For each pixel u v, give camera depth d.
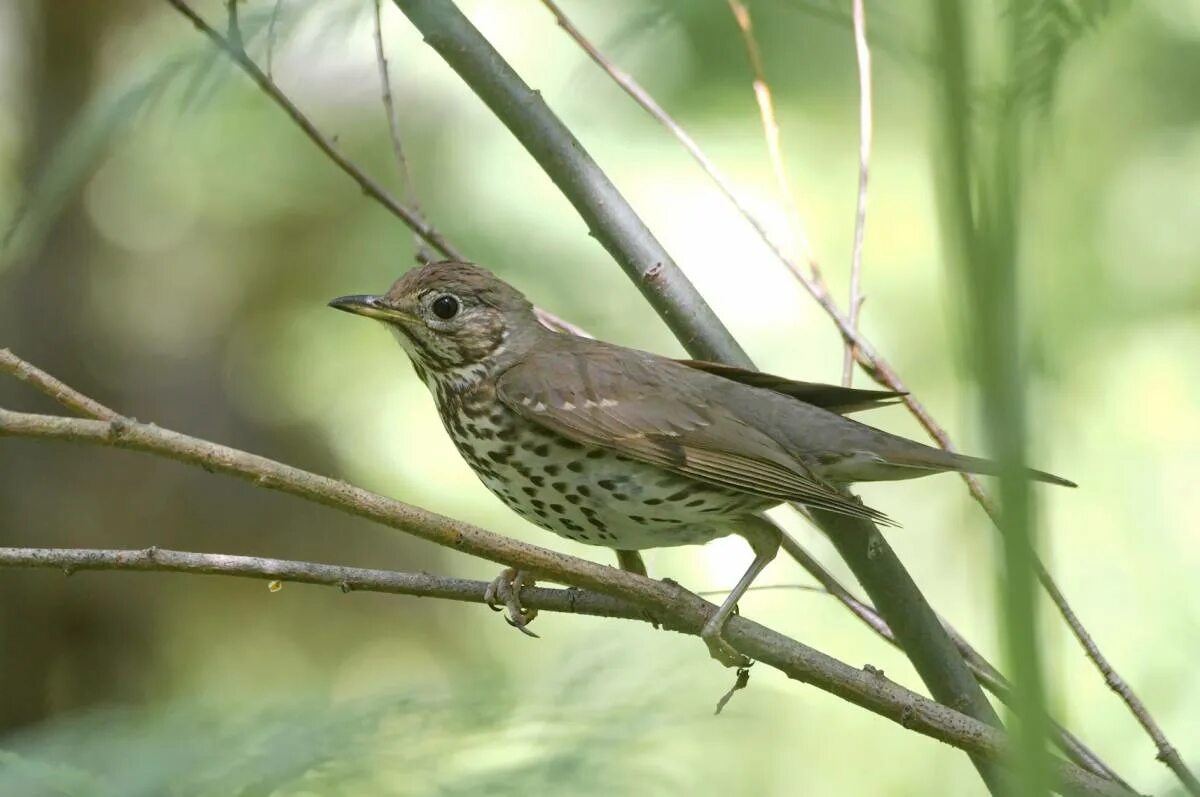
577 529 8.16
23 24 13.83
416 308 8.53
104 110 4.80
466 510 14.52
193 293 15.55
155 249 15.35
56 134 13.66
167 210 15.10
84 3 13.82
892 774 12.21
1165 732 10.61
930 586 14.30
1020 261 2.36
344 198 14.43
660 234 13.64
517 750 5.33
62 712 14.14
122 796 4.92
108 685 14.34
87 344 14.93
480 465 8.40
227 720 5.39
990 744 5.87
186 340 15.50
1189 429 13.29
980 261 2.35
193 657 14.97
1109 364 13.54
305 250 15.26
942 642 6.96
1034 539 2.46
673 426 7.70
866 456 7.90
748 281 13.77
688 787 5.82
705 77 9.56
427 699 5.49
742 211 7.44
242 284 15.53
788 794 11.27
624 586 6.27
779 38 8.22
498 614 15.50
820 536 12.80
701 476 7.53
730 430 7.72
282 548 15.44
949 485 14.67
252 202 14.67
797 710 12.30
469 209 13.73
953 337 2.54
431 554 16.14
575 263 13.61
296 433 15.25
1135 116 12.57
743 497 7.63
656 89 10.05
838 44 9.20
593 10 10.22
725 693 6.66
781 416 7.97
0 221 9.07
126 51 13.95
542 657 14.74
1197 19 11.77
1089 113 12.58
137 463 14.84
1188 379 13.46
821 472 7.96
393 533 16.06
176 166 14.12
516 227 13.64
